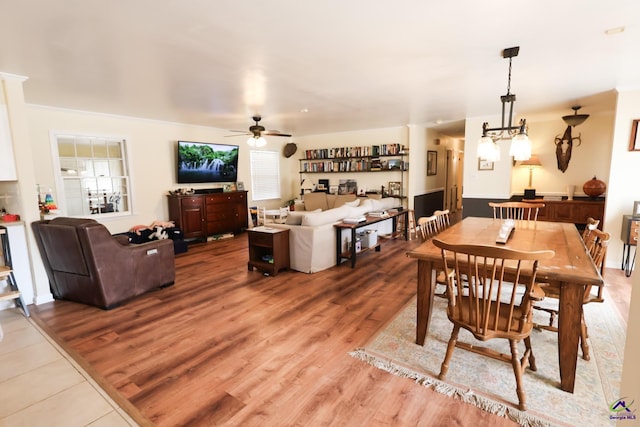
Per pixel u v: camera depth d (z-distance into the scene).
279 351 2.41
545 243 2.47
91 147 5.19
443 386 2.00
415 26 2.21
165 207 6.10
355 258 4.46
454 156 9.90
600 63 2.99
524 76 3.37
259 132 5.24
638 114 3.84
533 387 1.97
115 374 2.17
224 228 6.59
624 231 3.99
